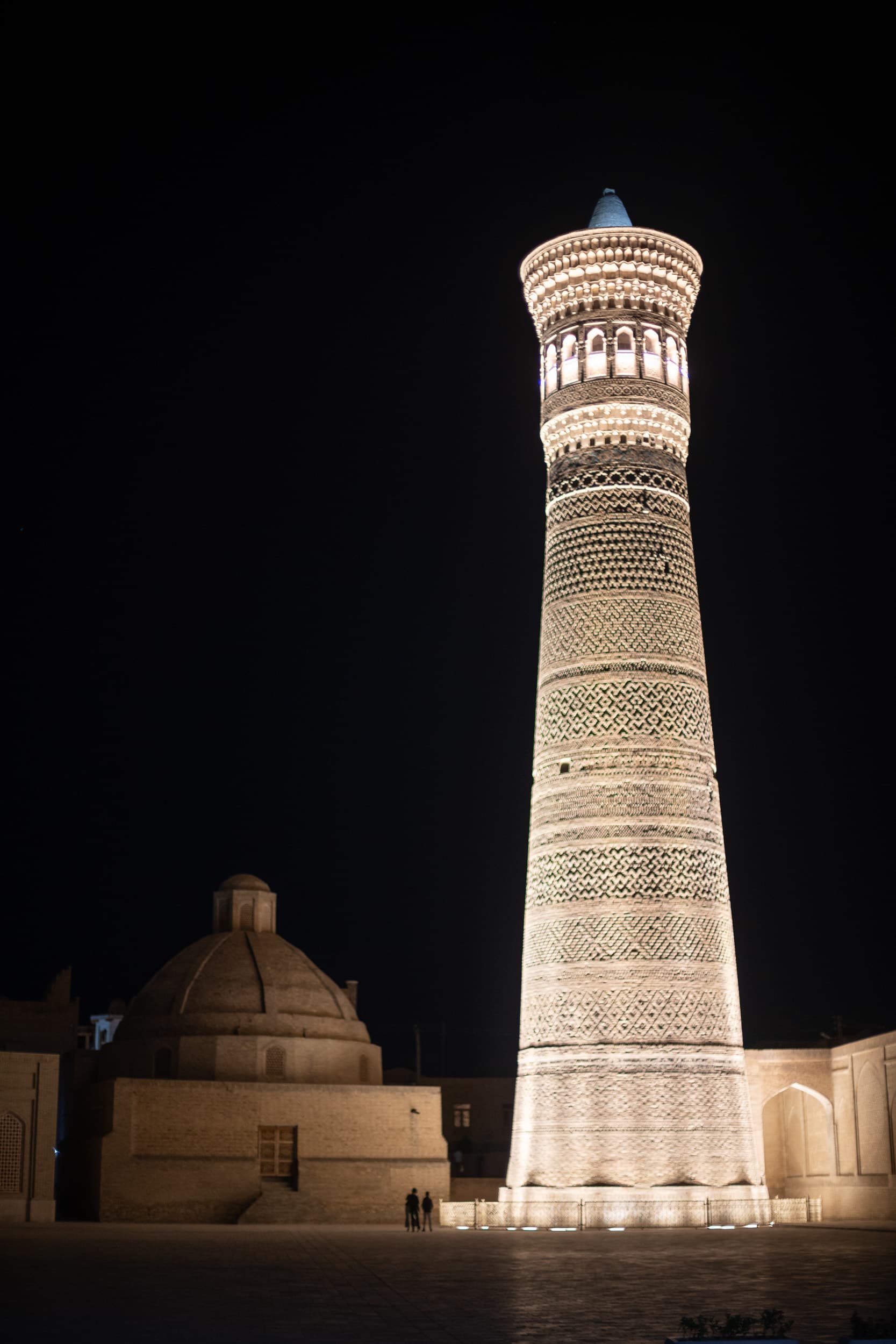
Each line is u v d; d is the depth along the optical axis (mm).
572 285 47938
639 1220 39875
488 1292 21344
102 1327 17312
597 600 45062
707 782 44281
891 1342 13680
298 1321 17828
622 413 46531
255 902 60688
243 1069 54781
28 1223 47844
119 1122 51188
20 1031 67688
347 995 69688
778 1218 42000
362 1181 53219
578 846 43094
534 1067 42531
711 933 42656
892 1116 45562
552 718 44969
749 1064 50000
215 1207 51250
